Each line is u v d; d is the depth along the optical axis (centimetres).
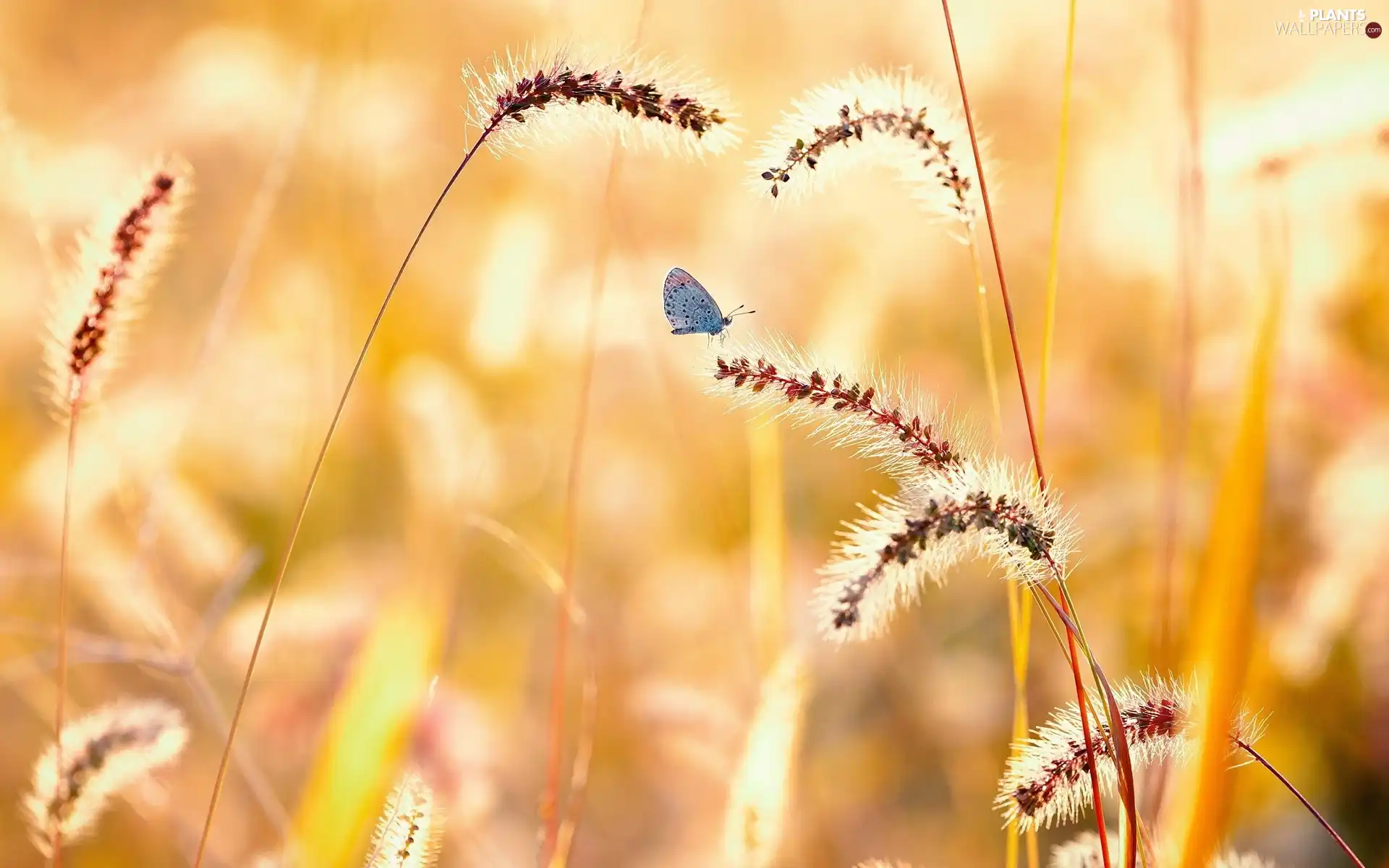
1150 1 178
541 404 179
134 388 158
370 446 161
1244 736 111
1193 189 120
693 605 147
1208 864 109
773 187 111
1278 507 133
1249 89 155
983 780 134
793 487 160
